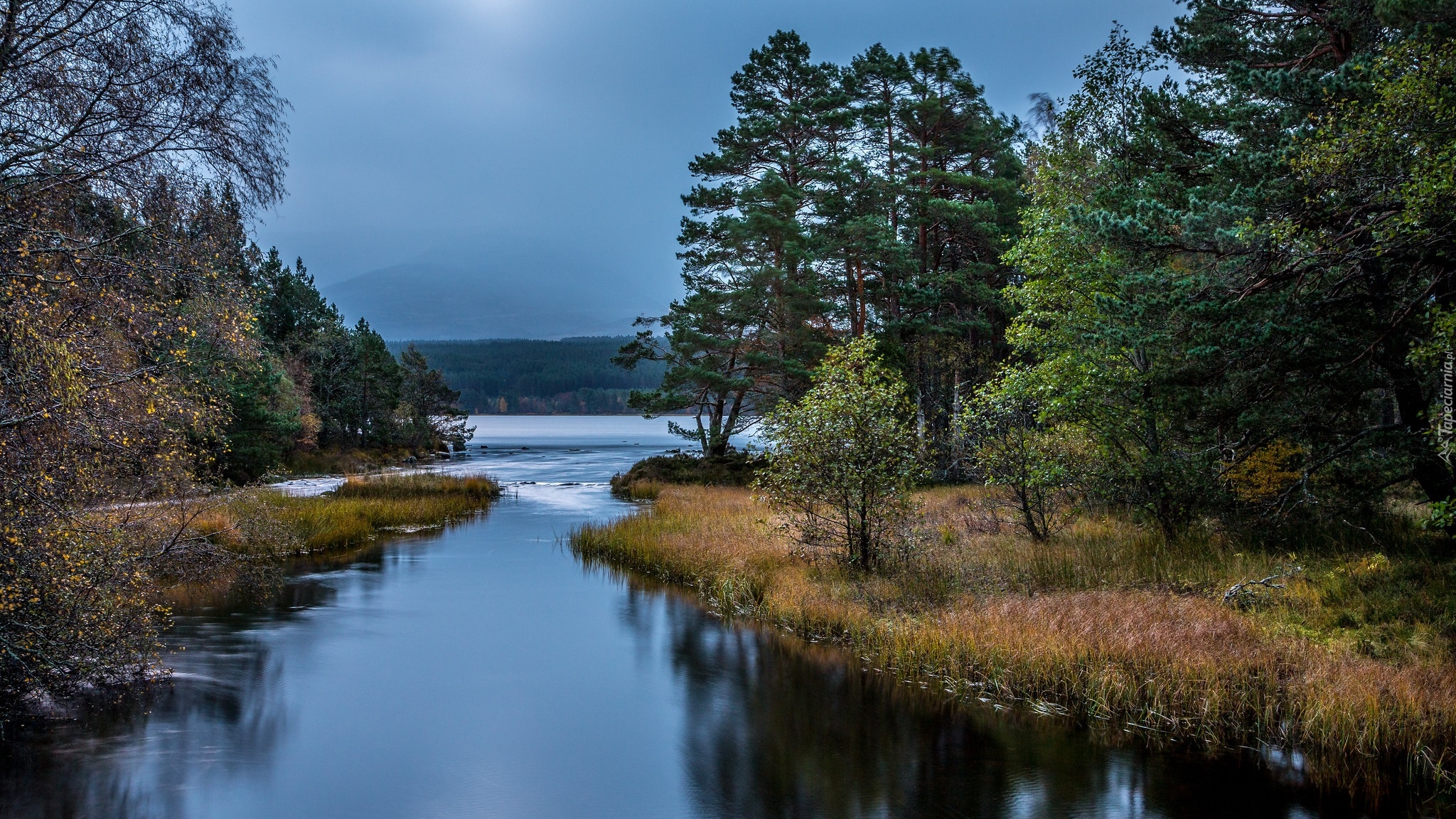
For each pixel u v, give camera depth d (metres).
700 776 7.32
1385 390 12.90
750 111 34.69
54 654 8.14
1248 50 13.05
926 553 14.16
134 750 7.80
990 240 31.03
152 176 8.23
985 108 33.22
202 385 9.70
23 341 6.59
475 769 7.52
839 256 32.97
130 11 8.15
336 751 7.90
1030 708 8.75
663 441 117.12
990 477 15.72
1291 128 10.53
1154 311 10.98
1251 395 11.44
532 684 9.93
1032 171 20.45
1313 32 12.66
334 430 52.31
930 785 7.01
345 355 56.34
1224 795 6.65
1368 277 10.31
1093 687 8.57
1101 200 13.52
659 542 18.34
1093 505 16.81
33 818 6.41
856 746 7.92
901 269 31.06
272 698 9.38
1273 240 9.73
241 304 9.11
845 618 11.59
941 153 33.41
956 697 9.23
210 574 13.04
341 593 15.10
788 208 32.19
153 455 9.07
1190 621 9.67
